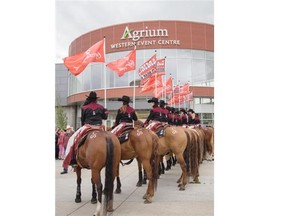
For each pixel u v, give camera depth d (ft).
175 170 44.75
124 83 88.58
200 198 26.81
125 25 89.66
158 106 32.32
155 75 53.01
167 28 88.07
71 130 57.57
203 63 88.84
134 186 32.53
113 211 22.62
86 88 94.68
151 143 25.34
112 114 82.74
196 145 33.60
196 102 84.84
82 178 36.94
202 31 88.89
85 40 94.48
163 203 25.17
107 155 20.39
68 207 24.11
